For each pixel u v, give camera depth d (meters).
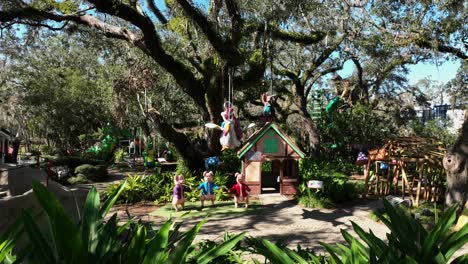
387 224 2.06
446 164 10.15
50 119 29.73
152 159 23.92
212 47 12.82
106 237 1.68
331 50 19.94
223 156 16.59
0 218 3.11
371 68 22.72
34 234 1.56
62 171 18.75
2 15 11.85
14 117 33.50
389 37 14.95
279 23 14.02
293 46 20.81
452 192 10.02
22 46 19.20
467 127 9.95
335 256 1.97
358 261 1.78
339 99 24.25
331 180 12.80
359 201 12.23
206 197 11.37
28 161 21.02
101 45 17.69
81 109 29.89
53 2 13.60
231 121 10.40
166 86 21.67
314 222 9.54
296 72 21.80
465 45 14.95
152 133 27.06
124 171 23.14
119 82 16.75
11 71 28.08
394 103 29.77
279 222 9.52
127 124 26.94
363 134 24.30
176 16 14.07
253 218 9.94
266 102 13.43
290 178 13.22
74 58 31.02
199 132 17.25
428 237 1.80
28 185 5.53
